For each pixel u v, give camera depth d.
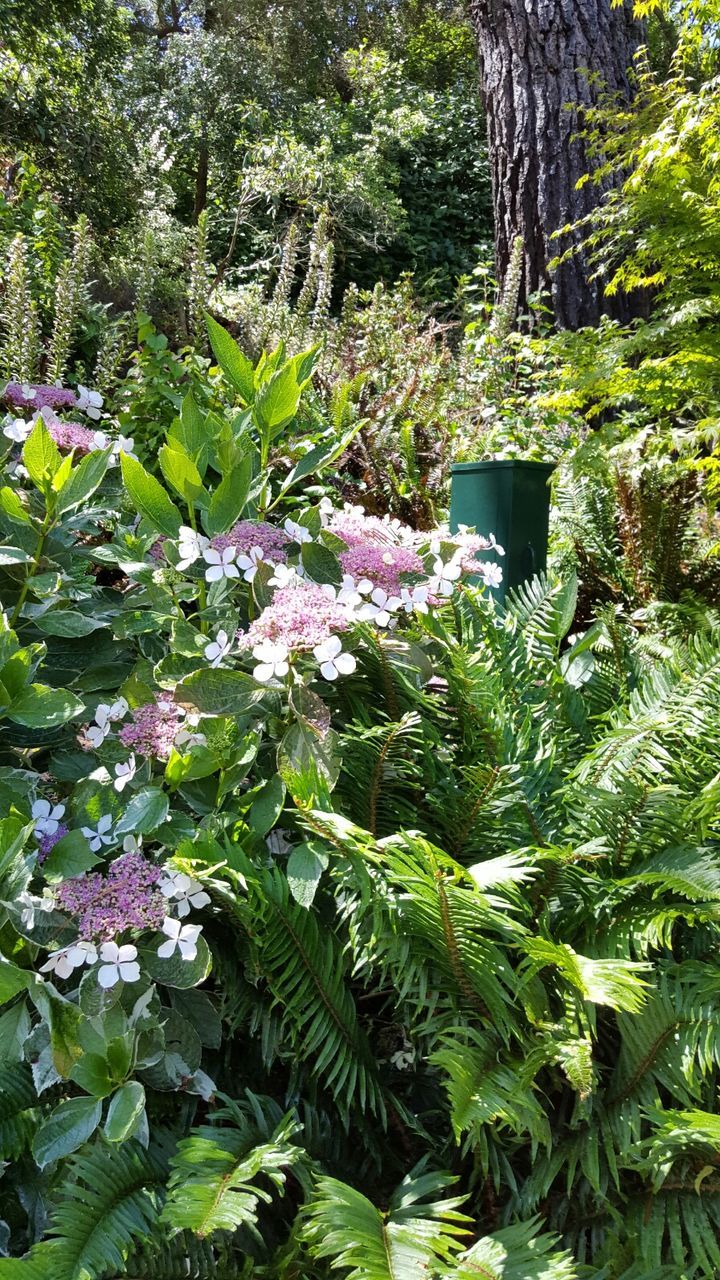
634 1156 1.30
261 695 1.60
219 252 11.36
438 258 12.75
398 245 12.33
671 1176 1.34
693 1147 1.32
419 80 18.03
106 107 12.26
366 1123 1.49
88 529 1.98
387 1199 1.38
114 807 1.57
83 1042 1.28
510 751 1.79
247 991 1.50
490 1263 1.18
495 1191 1.41
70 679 1.86
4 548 1.75
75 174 11.12
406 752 1.80
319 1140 1.42
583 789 1.59
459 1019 1.46
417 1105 1.55
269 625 1.53
